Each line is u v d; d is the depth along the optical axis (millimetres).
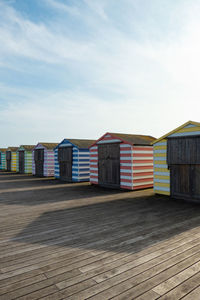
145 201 8930
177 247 4438
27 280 3303
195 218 6480
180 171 9258
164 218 6500
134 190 11664
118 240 4824
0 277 3389
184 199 9086
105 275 3416
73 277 3371
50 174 19625
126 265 3719
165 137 9766
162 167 10141
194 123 8680
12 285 3178
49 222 6191
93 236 5082
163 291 3020
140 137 13781
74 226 5820
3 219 6508
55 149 18000
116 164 12398
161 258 3967
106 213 7105
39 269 3617
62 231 5441
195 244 4586
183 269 3586
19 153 24312
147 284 3178
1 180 16891
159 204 8383
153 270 3559
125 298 2879
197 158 8516
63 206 8125
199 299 2865
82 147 15484
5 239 4938
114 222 6137
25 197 9930
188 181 8953
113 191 11523
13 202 8875
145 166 12219
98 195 10352
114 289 3068
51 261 3885
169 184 9844
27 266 3717
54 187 13078
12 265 3754
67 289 3076
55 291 3033
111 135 12711
